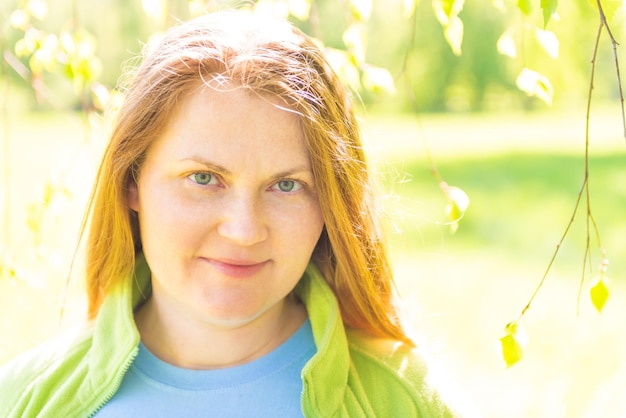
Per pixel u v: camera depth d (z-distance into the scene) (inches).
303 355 69.4
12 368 72.2
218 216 62.6
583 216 368.8
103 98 103.4
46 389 69.3
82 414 67.7
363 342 73.5
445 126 752.3
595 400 144.2
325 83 67.4
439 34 597.0
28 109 584.1
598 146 615.2
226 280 63.7
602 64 582.6
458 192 87.2
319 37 98.8
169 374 68.1
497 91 659.4
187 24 68.2
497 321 219.0
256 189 62.6
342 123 67.9
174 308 68.8
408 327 75.8
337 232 68.6
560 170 509.0
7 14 117.0
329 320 68.9
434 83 653.9
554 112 801.6
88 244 71.1
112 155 66.5
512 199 415.8
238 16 68.9
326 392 66.8
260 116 61.9
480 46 598.2
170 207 63.2
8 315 123.3
